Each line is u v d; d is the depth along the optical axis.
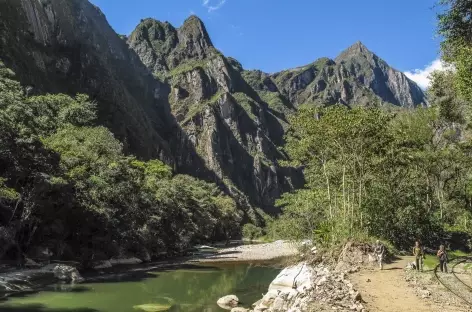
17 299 27.28
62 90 136.62
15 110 44.28
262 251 76.50
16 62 111.62
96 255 47.50
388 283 22.50
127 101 178.75
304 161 44.00
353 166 39.19
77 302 27.33
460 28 19.72
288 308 20.02
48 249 42.94
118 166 56.31
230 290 34.88
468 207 57.59
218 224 122.12
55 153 45.28
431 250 43.75
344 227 34.44
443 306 16.70
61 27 156.12
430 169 52.81
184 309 26.55
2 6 121.56
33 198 39.78
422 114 52.97
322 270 27.14
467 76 19.72
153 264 54.03
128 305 27.06
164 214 68.31
